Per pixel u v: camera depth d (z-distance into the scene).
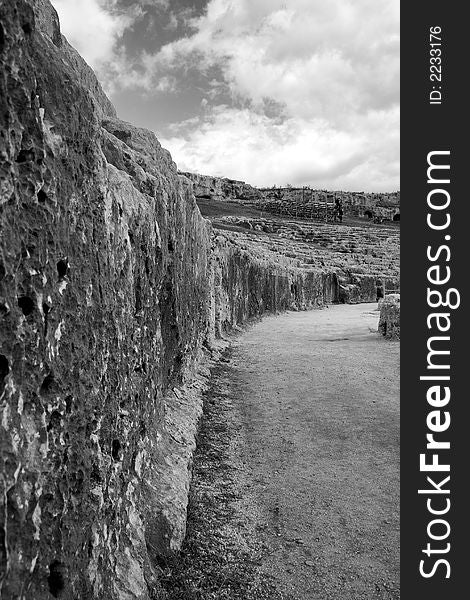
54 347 3.75
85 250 4.40
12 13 3.27
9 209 3.21
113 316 5.21
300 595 6.40
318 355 18.83
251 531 7.66
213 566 6.66
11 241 3.19
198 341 15.65
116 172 6.34
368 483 9.12
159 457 7.83
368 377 15.42
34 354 3.44
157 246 7.92
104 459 4.77
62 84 4.05
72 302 4.08
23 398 3.31
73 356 4.05
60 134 3.98
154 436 7.78
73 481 3.99
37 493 3.36
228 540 7.34
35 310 3.47
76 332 4.13
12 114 3.28
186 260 12.49
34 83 3.52
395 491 8.85
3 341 3.08
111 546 4.91
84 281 4.34
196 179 120.44
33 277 3.46
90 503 4.33
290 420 12.12
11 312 3.17
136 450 6.32
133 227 6.38
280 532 7.67
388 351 19.05
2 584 2.89
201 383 14.07
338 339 22.56
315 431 11.44
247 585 6.45
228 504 8.32
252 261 30.80
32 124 3.48
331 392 14.12
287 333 25.30
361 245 71.88
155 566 6.09
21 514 3.13
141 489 6.50
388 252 67.69
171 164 10.68
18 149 3.36
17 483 3.12
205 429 11.20
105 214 4.98
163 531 6.52
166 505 6.84
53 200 3.75
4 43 3.22
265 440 10.96
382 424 11.65
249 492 8.79
